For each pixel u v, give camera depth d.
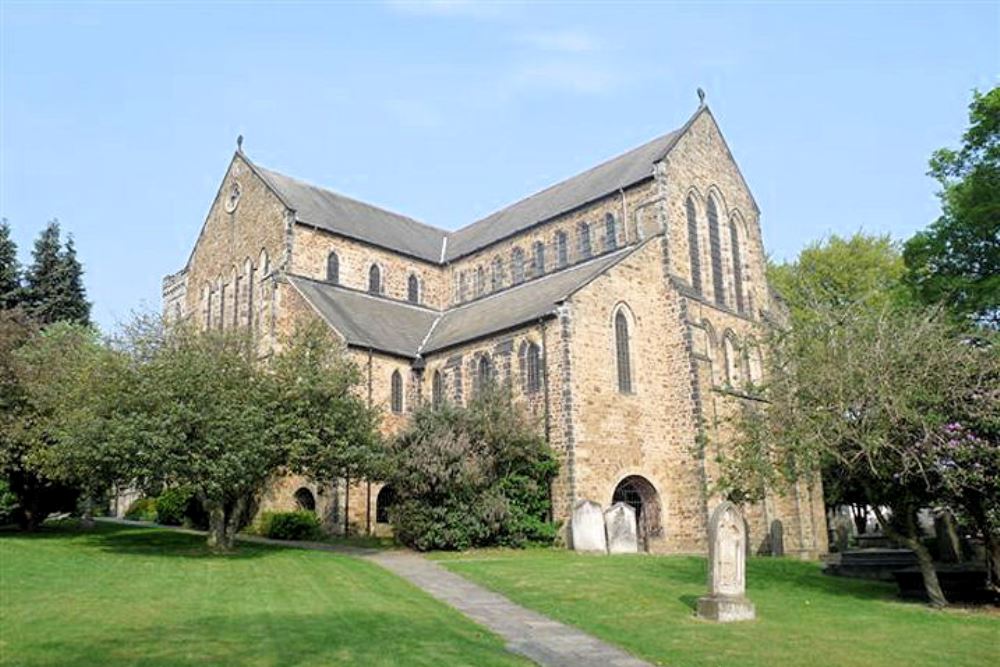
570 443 34.44
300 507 40.44
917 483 19.30
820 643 14.66
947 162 34.28
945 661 13.33
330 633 14.62
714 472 36.75
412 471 31.77
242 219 51.19
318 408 30.03
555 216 47.38
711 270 43.59
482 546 32.62
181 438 26.94
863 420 18.84
